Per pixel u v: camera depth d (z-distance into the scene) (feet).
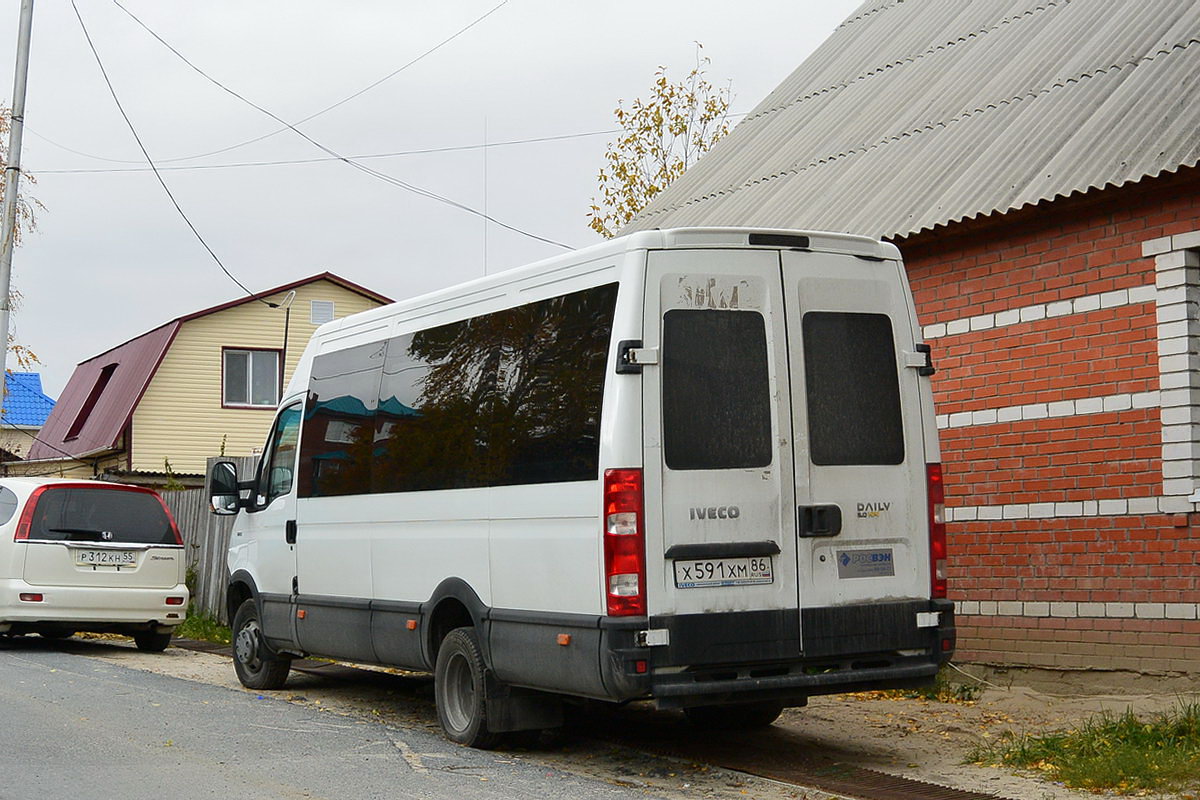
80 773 23.52
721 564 23.41
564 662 23.91
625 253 23.86
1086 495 32.53
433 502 28.17
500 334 26.84
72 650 47.24
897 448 25.16
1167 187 30.66
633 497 22.93
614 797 22.43
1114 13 42.14
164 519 47.42
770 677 23.79
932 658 25.05
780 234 24.63
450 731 27.63
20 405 176.86
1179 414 30.48
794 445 24.18
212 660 45.03
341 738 28.02
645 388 23.27
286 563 34.68
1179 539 30.37
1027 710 31.19
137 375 104.94
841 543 24.35
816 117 51.78
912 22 54.90
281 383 107.65
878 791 23.07
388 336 31.09
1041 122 37.60
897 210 37.99
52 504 45.44
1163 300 30.91
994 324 35.12
